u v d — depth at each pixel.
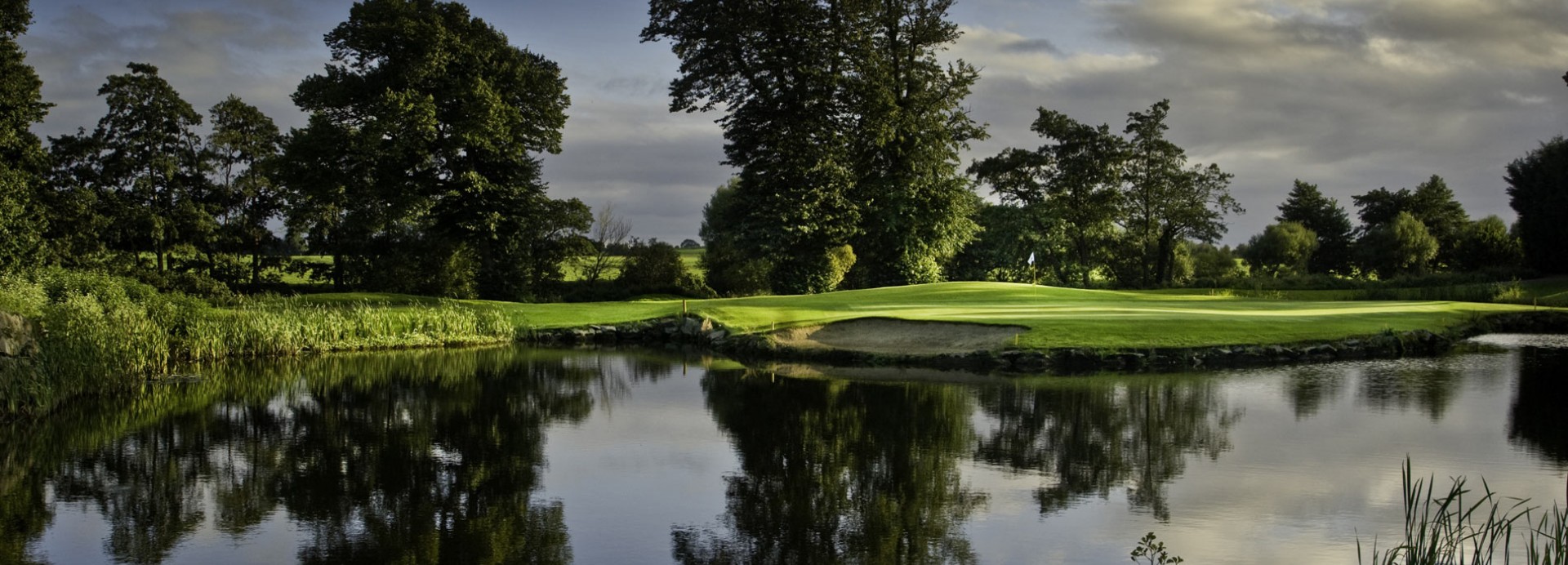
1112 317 25.14
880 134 41.91
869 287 48.75
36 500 10.03
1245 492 10.09
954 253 52.12
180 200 41.53
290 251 46.22
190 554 8.25
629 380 19.41
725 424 14.50
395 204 38.25
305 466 11.62
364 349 25.45
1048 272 58.84
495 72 40.31
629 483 10.88
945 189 45.62
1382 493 9.95
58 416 14.93
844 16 41.03
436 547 8.48
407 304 34.09
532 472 11.38
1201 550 8.21
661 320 28.95
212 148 42.75
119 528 9.03
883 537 8.77
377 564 8.00
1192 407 15.36
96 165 39.97
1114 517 9.28
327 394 17.53
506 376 20.08
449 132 40.38
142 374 18.75
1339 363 21.02
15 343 14.44
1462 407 15.08
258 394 17.44
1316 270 74.00
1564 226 46.16
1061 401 16.17
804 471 11.40
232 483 10.76
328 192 38.12
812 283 45.97
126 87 39.91
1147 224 58.03
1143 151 57.41
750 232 43.31
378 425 14.39
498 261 44.22
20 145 32.44
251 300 31.75
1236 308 29.94
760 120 43.44
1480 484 10.23
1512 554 7.96
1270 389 17.11
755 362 22.95
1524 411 14.71
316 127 37.25
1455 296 41.75
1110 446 12.56
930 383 18.64
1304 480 10.55
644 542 8.65
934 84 44.94
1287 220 77.75
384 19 37.44
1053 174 57.59
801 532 8.94
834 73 41.19
